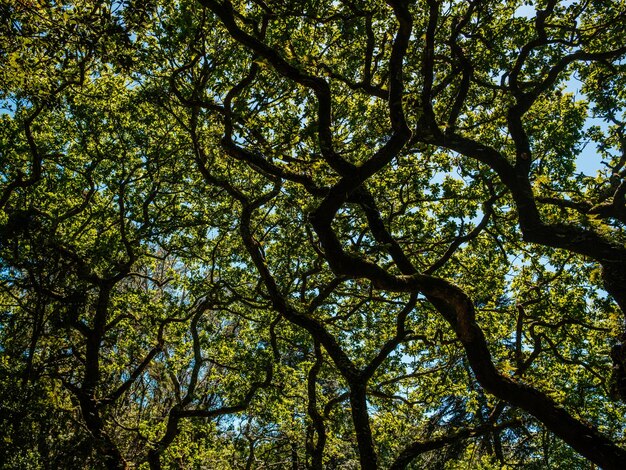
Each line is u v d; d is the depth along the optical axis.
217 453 20.23
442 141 11.30
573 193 11.41
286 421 19.97
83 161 18.88
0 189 17.42
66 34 8.86
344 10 11.12
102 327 16.28
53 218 16.28
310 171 9.50
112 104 17.27
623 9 13.33
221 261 18.89
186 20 11.20
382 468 20.45
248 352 18.86
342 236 16.19
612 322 9.23
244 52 14.61
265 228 18.38
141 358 19.61
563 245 9.97
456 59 14.14
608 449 7.10
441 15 13.80
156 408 23.27
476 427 12.97
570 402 14.74
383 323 18.92
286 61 8.09
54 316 15.36
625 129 15.07
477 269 17.38
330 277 18.19
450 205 17.23
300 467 24.58
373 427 18.70
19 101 16.38
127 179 17.44
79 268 15.88
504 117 15.02
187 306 19.36
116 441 18.33
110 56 9.34
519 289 17.06
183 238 18.94
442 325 16.91
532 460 21.41
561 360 14.17
